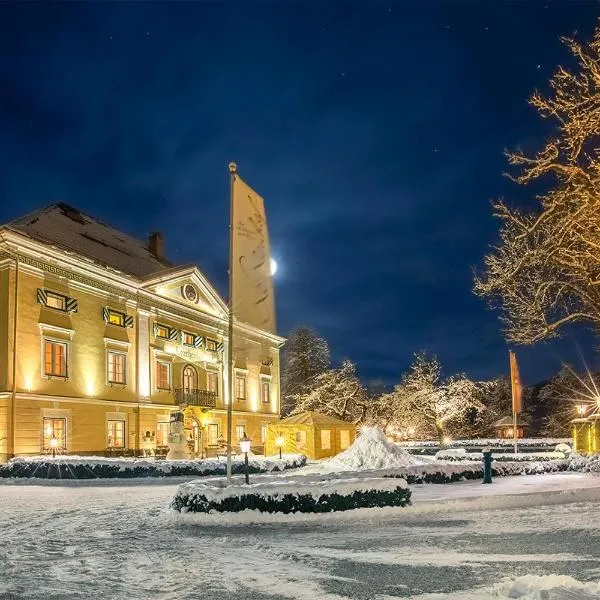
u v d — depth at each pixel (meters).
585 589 5.83
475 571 7.57
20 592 6.91
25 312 30.05
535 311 22.47
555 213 19.42
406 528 11.10
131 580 7.43
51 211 38.66
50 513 14.29
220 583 7.22
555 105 18.58
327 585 7.04
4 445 28.56
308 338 71.50
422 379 57.50
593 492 15.15
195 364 43.62
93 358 34.25
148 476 24.58
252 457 29.92
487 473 19.69
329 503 12.24
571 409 58.09
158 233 47.12
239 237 14.52
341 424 42.47
